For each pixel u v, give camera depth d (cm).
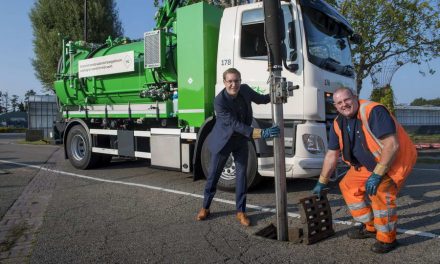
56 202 634
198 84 707
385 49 1605
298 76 606
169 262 388
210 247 425
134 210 577
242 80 653
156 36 784
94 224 512
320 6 660
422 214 531
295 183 751
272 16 423
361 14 1519
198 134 696
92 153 977
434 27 1582
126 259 397
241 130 461
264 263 381
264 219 521
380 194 397
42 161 1208
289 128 614
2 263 392
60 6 2581
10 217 551
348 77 714
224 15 681
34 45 2620
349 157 418
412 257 387
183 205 600
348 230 470
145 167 1009
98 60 934
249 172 648
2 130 5062
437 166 1052
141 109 852
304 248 417
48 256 408
